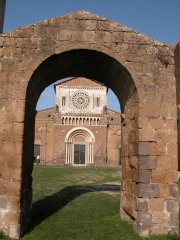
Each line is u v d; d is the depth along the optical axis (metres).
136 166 11.79
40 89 13.84
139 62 12.02
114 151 55.38
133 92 12.30
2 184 11.05
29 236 10.99
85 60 12.94
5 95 11.50
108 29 12.14
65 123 55.81
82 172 36.50
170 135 11.72
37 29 11.95
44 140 55.53
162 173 11.45
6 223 10.81
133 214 11.84
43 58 11.77
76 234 11.27
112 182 29.05
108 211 15.01
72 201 17.89
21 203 11.18
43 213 14.58
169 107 11.88
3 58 11.70
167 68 12.10
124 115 13.98
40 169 37.53
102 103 56.81
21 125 11.38
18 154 11.22
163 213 11.20
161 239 10.46
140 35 12.20
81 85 57.16
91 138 55.31
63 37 11.97
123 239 10.59
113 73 13.16
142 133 11.62
